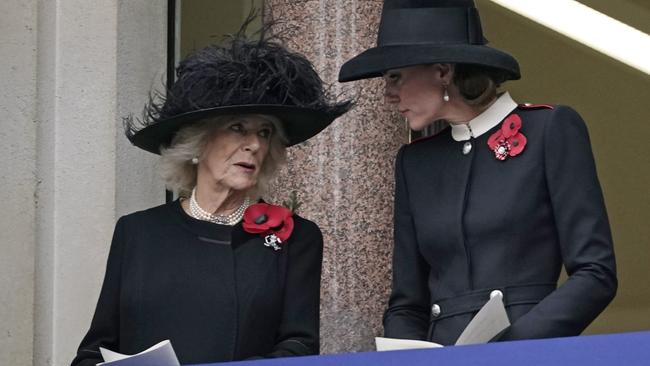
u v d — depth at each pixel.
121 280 14.05
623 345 9.41
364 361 9.86
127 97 20.72
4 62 20.38
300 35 18.80
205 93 13.93
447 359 9.63
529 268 13.86
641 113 30.47
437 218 14.30
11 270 20.23
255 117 14.01
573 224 13.70
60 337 20.20
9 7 20.45
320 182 18.36
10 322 20.22
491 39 29.56
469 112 14.39
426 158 14.64
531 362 9.30
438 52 14.10
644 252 30.45
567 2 29.47
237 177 13.97
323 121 14.21
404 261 14.73
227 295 13.72
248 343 13.66
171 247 14.01
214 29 21.94
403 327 14.43
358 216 18.30
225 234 14.03
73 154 20.41
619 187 30.56
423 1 14.50
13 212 20.28
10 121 20.31
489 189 14.10
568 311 13.26
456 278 14.09
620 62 30.22
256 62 14.02
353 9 18.78
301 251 14.12
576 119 14.09
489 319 12.90
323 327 18.12
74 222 20.33
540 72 29.86
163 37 21.22
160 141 14.41
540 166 13.95
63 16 20.50
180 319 13.72
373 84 18.48
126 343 13.88
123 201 20.52
